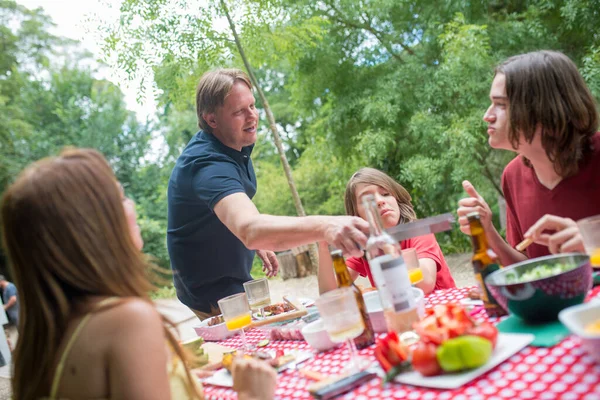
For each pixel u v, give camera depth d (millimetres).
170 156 18359
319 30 6016
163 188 16672
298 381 1272
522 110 1572
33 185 1015
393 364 1118
